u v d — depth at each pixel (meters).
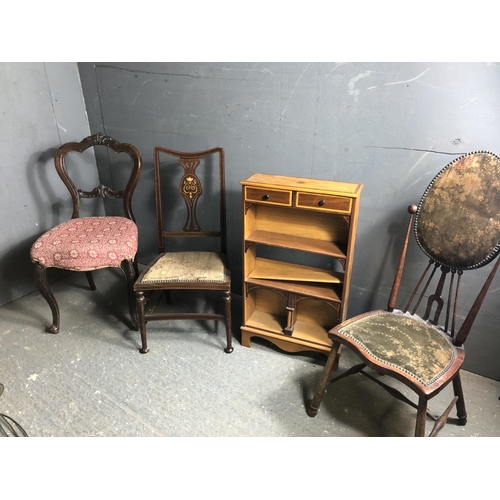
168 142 2.46
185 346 2.19
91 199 2.88
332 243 1.91
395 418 1.78
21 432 1.70
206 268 2.07
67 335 2.27
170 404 1.83
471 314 1.53
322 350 2.00
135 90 2.41
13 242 2.50
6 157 2.35
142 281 2.00
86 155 2.78
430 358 1.48
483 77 1.57
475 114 1.63
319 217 1.90
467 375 2.01
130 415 1.78
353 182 1.98
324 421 1.76
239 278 2.62
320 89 1.89
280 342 2.09
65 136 2.62
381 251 2.04
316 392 1.74
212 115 2.23
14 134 2.36
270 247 2.37
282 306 2.20
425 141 1.76
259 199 1.81
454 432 1.71
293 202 1.75
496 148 1.64
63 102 2.55
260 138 2.14
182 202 2.58
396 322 1.67
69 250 2.04
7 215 2.43
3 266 2.48
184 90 2.25
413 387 1.40
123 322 2.39
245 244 1.94
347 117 1.88
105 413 1.79
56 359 2.10
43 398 1.86
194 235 2.29
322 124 1.95
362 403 1.86
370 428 1.73
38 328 2.33
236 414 1.79
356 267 2.14
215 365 2.06
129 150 2.25
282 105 2.01
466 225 1.52
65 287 2.73
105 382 1.95
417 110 1.72
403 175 1.85
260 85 2.02
